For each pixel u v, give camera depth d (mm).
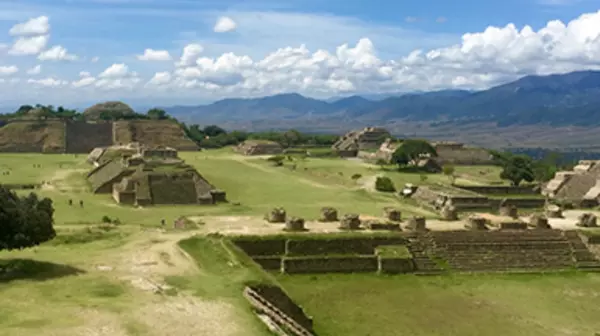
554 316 50656
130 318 35688
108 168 136375
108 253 54781
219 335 34375
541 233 69312
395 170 176375
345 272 60375
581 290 58281
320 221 71875
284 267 59125
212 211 95375
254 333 35219
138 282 44375
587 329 47875
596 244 68438
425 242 65125
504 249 66250
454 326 47438
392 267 60906
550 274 63344
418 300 53500
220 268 50281
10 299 38031
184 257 53625
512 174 142875
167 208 99688
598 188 117375
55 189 116500
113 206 99750
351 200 114625
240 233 63312
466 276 61250
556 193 121938
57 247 57625
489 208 107625
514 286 58719
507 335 45969
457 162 197250
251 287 45625
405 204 114125
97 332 32875
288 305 46875
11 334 31359
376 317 48750
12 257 51469
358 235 64062
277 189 128625
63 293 40094
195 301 40375
